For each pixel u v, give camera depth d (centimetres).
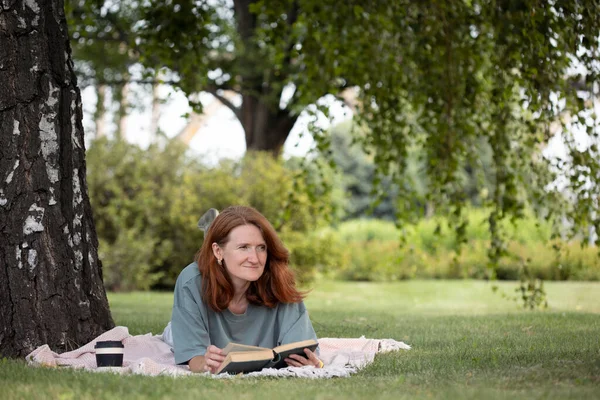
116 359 390
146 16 834
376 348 478
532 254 1755
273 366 384
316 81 855
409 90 833
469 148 788
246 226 400
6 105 451
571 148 657
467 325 660
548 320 691
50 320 447
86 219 480
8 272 443
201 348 395
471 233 1988
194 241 1570
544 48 601
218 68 1639
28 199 450
